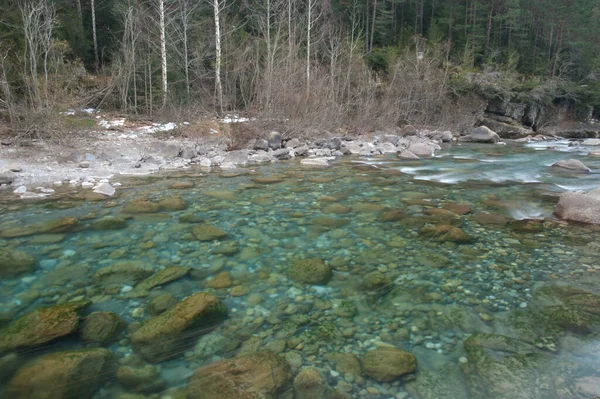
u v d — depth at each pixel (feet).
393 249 13.57
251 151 35.86
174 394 6.77
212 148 37.11
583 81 101.30
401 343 8.40
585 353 8.08
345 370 7.49
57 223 15.84
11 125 32.17
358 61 70.08
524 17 112.68
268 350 8.00
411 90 70.33
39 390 6.70
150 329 8.59
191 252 13.24
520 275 11.61
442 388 7.07
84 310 9.53
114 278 11.32
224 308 9.62
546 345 8.35
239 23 79.30
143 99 56.80
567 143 57.93
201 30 70.28
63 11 65.98
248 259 12.70
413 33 104.12
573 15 108.58
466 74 82.94
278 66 48.62
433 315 9.49
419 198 20.52
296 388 6.98
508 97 82.43
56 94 34.58
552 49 116.78
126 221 16.25
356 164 32.14
